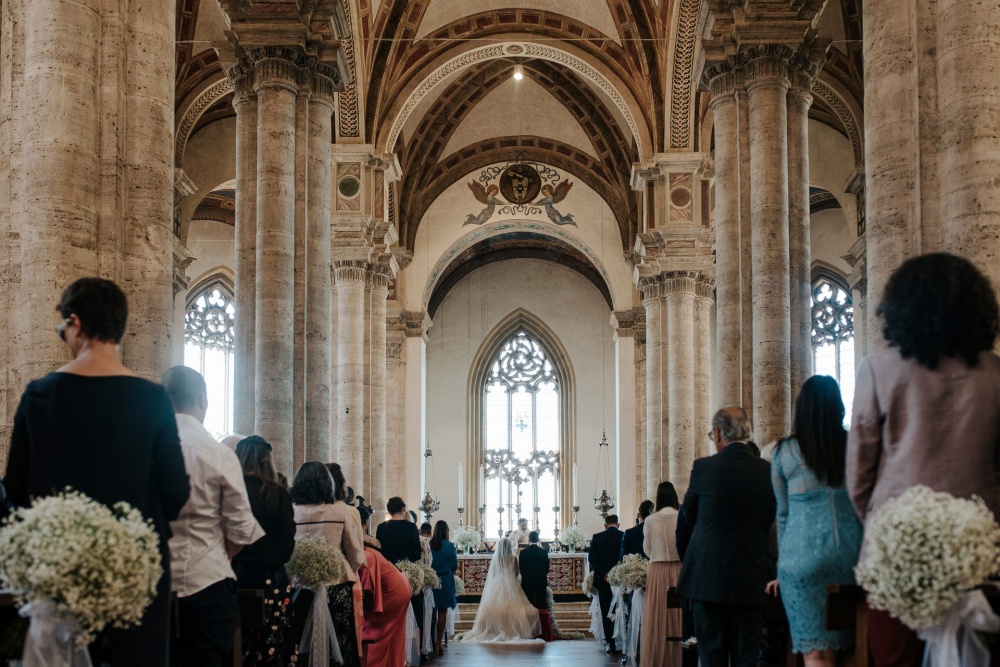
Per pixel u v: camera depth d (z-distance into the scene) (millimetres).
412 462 37875
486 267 45875
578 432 44750
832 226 37312
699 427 28500
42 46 8352
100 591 4484
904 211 8828
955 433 4695
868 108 9164
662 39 27922
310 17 17141
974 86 8258
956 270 4738
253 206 17078
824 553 6082
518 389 45750
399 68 28859
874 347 8883
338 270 27703
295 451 16562
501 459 45156
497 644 20875
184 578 6195
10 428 8141
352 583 9844
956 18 8367
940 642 4461
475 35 29406
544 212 38719
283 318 16375
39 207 8203
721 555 7926
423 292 38438
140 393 5223
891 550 4344
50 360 8047
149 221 8711
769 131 16547
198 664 6230
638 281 30047
